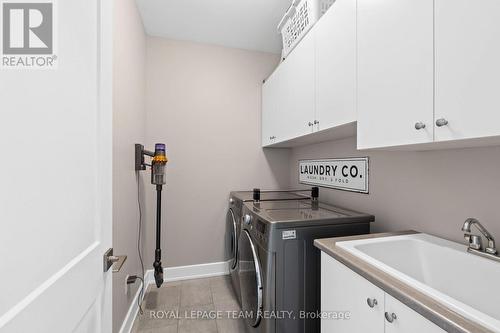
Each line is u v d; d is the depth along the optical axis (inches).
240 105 101.7
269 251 45.4
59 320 21.3
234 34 90.7
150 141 90.7
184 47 94.8
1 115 15.9
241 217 71.6
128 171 62.6
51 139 20.5
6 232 15.9
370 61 39.2
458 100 26.3
